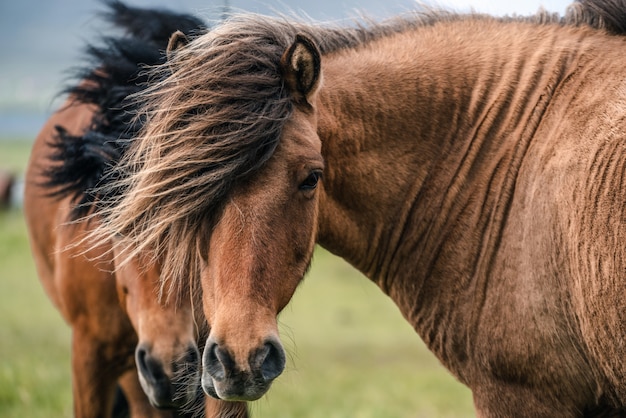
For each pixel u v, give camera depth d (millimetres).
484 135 5445
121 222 4582
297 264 4664
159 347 6320
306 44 4711
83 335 7688
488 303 5281
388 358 16203
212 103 4516
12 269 24234
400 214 5594
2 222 32219
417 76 5555
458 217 5453
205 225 4543
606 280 4848
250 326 4324
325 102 5375
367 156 5500
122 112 6844
